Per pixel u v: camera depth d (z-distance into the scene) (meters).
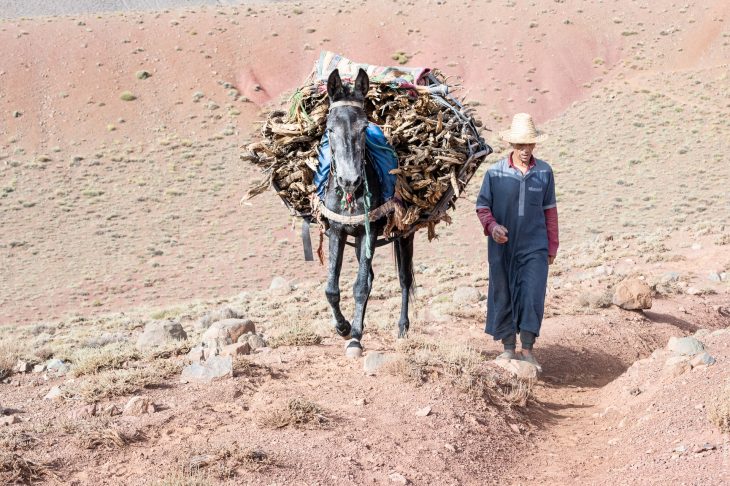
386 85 7.55
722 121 70.44
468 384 6.50
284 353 7.74
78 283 44.44
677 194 55.19
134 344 10.77
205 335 8.55
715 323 11.76
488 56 96.12
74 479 4.72
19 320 37.72
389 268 41.50
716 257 18.38
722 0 100.19
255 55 98.88
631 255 20.88
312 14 110.38
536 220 7.65
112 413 5.91
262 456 4.93
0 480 4.59
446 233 50.47
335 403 6.09
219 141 75.81
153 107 83.06
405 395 6.26
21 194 62.28
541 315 7.75
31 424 5.72
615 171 62.59
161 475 4.68
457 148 7.64
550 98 86.00
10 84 84.62
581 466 5.33
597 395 7.39
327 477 4.74
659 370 7.02
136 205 60.50
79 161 70.31
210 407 6.02
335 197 7.15
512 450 5.62
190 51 96.62
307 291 21.23
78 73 88.31
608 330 10.41
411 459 5.12
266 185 8.09
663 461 4.87
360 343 7.84
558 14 103.75
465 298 14.34
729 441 4.89
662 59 91.62
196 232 54.66
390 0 114.12
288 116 7.82
